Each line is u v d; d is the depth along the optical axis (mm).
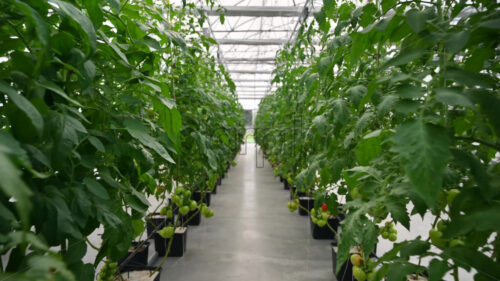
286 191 5918
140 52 1156
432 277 686
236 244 3289
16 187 327
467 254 693
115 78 1100
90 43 691
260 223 3984
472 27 748
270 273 2656
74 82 901
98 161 1051
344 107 1409
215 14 4770
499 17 692
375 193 1126
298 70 2982
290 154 4211
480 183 715
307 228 3797
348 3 2018
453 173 946
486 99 670
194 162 2846
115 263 1856
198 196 4730
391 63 792
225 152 4289
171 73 2307
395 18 833
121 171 1209
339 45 1394
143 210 1079
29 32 710
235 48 9648
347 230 970
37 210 686
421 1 871
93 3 859
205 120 3072
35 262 410
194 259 2926
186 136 2525
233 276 2602
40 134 583
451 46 672
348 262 2320
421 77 896
